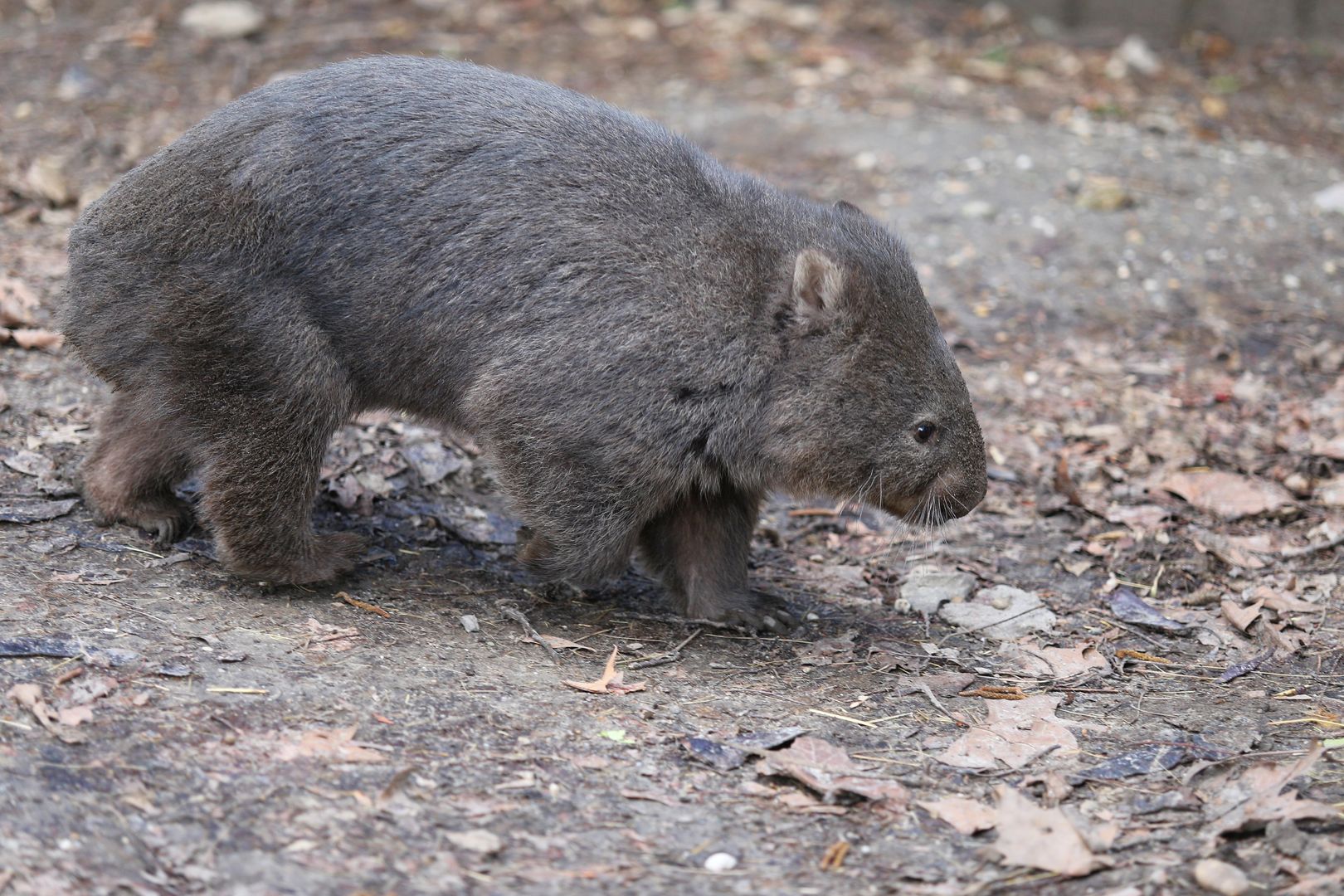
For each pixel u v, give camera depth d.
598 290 7.52
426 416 8.12
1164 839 6.06
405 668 7.20
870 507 8.87
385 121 7.65
